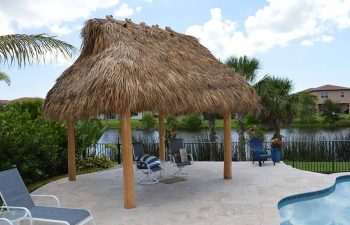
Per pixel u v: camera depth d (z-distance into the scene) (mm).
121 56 7262
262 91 16766
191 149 15094
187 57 9227
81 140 12977
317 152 14086
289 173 10578
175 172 11070
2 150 9812
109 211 7227
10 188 5828
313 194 8484
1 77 12094
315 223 6945
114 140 21859
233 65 16750
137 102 6609
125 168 7359
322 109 33094
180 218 6641
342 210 7684
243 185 9156
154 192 8672
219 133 23484
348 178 10320
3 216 5301
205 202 7684
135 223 6430
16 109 12508
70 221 5141
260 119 18062
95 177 10867
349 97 50344
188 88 7801
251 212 6875
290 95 17422
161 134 12211
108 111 7402
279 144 12336
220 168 11641
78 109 7203
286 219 7160
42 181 11164
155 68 7480
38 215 5398
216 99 8453
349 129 28891
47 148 11109
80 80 7645
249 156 15109
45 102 9188
